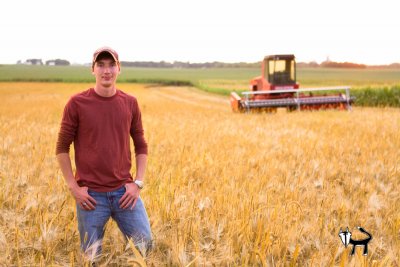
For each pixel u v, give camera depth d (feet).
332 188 18.34
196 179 19.79
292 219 13.32
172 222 12.64
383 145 31.14
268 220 12.43
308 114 65.82
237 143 33.22
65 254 11.02
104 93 11.08
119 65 11.25
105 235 12.10
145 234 11.20
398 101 106.83
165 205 13.62
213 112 84.43
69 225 12.03
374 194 15.24
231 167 22.34
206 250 10.75
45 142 32.07
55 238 11.02
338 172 22.34
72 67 625.00
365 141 33.65
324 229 12.39
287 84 83.82
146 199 15.02
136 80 350.43
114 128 11.10
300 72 447.42
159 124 51.93
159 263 10.21
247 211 13.00
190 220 12.05
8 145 29.04
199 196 15.51
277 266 10.12
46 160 23.04
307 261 10.78
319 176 20.85
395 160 25.08
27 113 85.25
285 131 41.27
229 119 60.59
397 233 12.96
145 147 12.12
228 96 187.32
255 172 21.03
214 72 526.57
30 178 17.79
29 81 359.05
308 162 23.71
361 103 114.01
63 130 11.02
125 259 10.60
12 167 20.44
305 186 18.43
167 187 16.42
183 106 122.72
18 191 15.87
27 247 10.51
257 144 32.86
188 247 11.11
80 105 10.94
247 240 11.42
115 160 11.12
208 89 221.05
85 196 10.84
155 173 19.76
